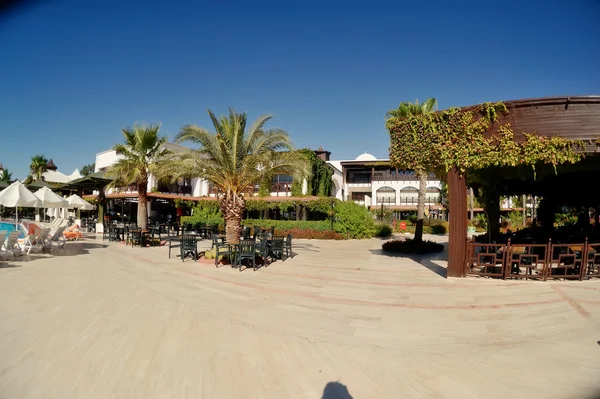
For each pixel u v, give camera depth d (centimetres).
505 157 984
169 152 2091
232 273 1102
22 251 1432
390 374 429
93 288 854
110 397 365
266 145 1453
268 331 576
